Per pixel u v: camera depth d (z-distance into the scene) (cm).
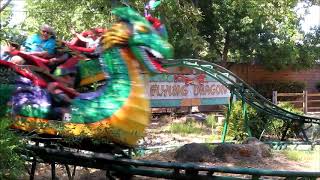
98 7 1452
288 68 2461
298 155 937
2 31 681
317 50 2403
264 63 2370
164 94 1645
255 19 2062
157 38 638
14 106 677
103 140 656
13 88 674
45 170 877
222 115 1748
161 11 1581
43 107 678
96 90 673
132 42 633
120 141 648
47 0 1410
